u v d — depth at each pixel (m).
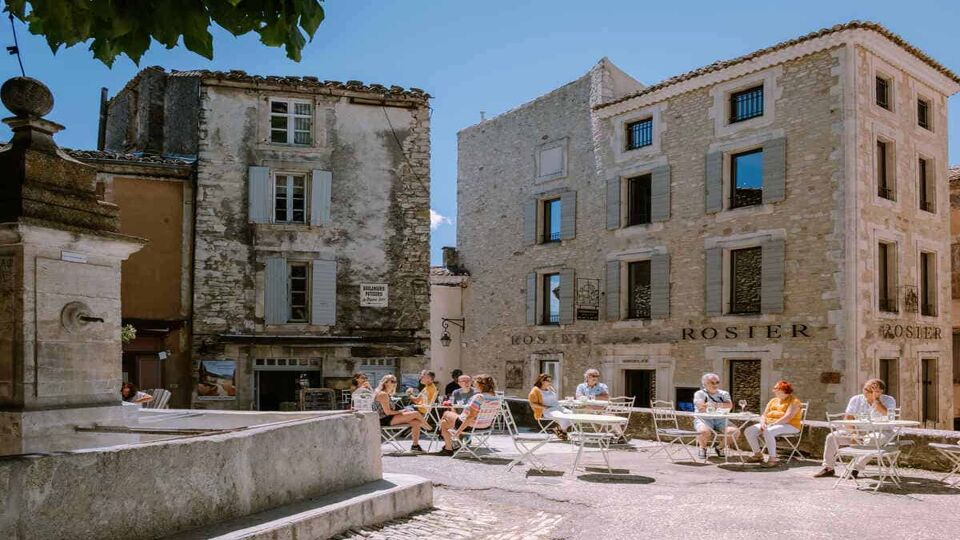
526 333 25.06
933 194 19.94
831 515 6.88
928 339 19.17
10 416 5.39
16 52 3.90
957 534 6.18
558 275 24.56
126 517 4.34
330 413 7.16
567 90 24.30
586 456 11.05
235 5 3.38
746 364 18.97
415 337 20.25
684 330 20.16
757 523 6.56
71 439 5.69
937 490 8.20
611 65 23.34
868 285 17.30
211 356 18.64
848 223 17.05
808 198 17.83
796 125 18.16
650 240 21.23
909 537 6.07
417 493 6.76
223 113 19.31
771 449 10.17
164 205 19.08
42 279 5.62
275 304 19.20
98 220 6.07
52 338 5.67
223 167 19.20
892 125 18.42
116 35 3.29
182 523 4.70
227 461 5.10
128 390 12.79
